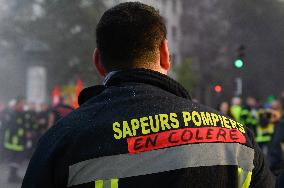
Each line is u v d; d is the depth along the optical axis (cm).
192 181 145
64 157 142
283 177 453
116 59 158
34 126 1305
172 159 145
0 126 1346
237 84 1644
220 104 1363
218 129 154
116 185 142
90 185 141
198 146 148
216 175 147
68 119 149
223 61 4456
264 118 1382
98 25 161
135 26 156
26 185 146
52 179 143
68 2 3794
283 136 561
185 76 3409
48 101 3600
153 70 157
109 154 143
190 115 152
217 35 4559
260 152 161
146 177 143
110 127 146
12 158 1223
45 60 2442
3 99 4050
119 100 151
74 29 3822
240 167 152
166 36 163
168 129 148
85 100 162
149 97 152
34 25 3922
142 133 146
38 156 147
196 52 4475
